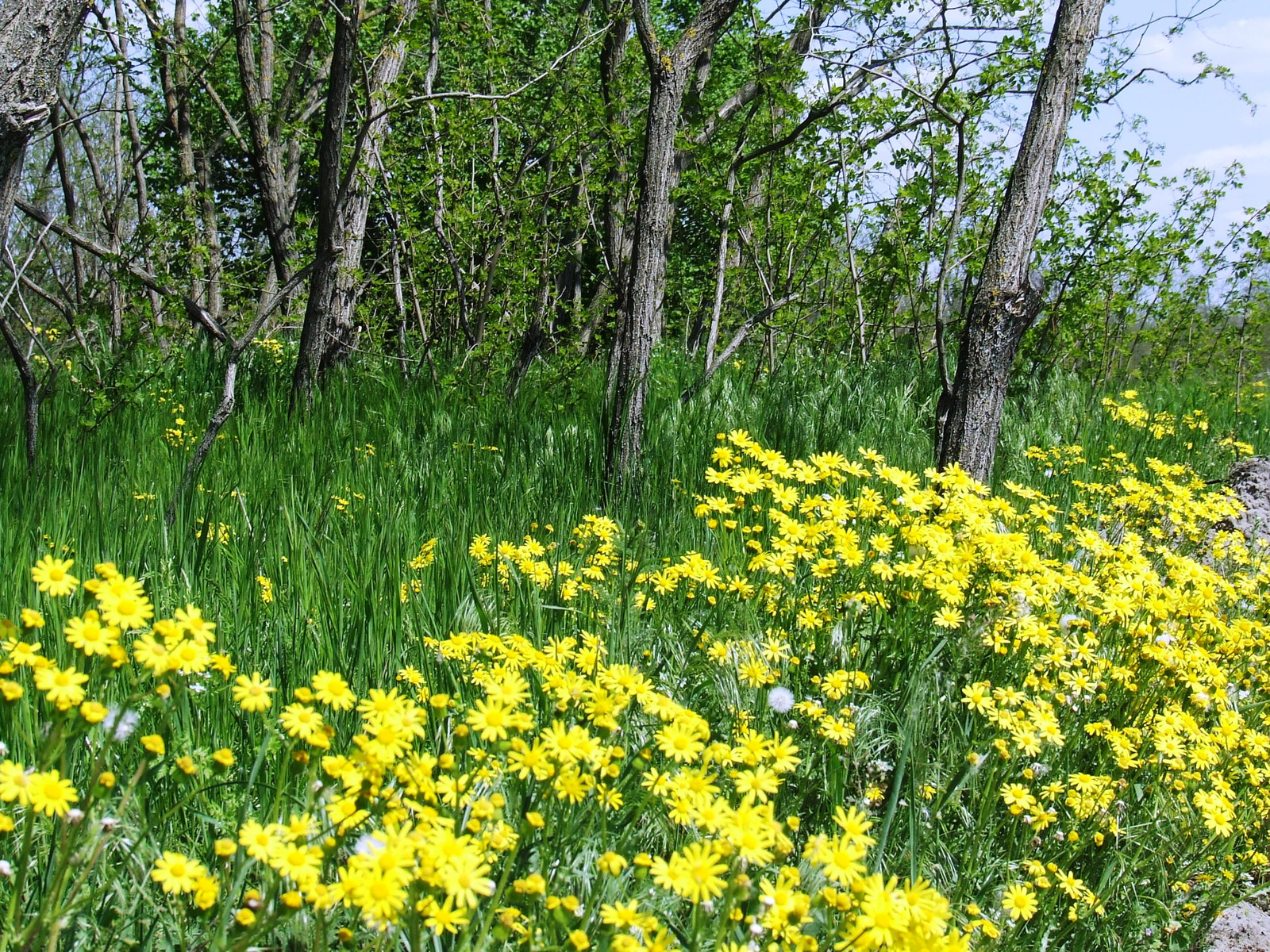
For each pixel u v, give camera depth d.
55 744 1.80
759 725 2.91
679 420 6.58
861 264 10.94
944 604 3.30
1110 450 7.66
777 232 9.65
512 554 3.52
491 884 1.76
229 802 2.30
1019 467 6.86
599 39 8.78
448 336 9.59
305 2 11.38
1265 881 3.17
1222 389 11.73
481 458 5.92
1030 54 7.94
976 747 3.04
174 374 7.31
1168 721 3.16
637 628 3.36
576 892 2.24
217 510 4.46
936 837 2.77
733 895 1.84
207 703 2.72
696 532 4.77
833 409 7.44
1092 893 2.74
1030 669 3.29
